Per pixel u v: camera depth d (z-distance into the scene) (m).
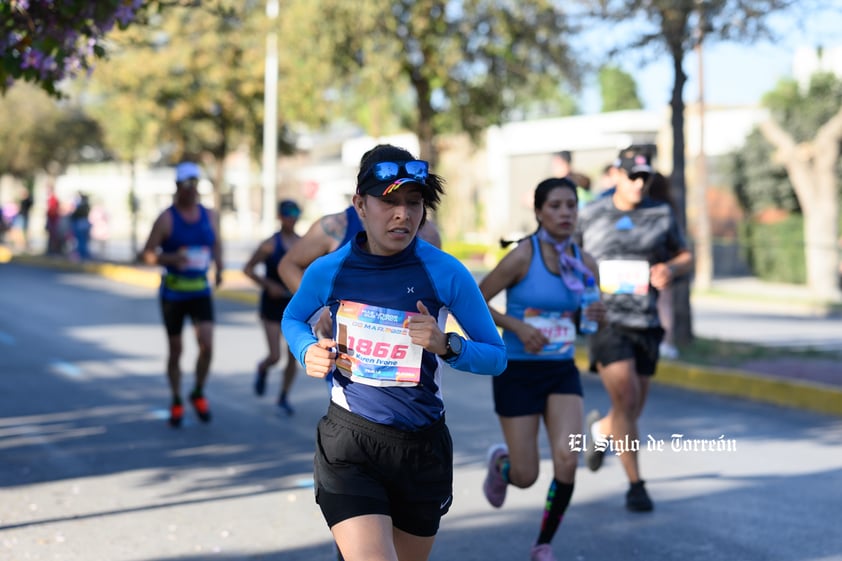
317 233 8.02
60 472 11.49
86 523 9.64
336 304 5.80
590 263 9.04
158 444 12.95
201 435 13.48
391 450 5.70
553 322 8.51
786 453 12.72
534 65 30.92
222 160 45.62
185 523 9.68
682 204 20.02
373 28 30.02
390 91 32.28
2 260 52.09
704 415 15.18
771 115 49.81
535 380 8.50
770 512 10.16
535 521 9.86
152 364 19.44
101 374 18.25
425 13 29.75
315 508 10.20
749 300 37.25
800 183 39.41
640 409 10.67
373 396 5.71
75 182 97.38
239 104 42.94
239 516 9.91
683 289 20.30
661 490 10.99
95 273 43.28
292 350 5.77
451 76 31.53
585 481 11.41
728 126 56.09
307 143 79.69
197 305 13.88
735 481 11.36
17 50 10.65
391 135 71.12
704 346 20.02
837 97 49.38
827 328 28.28
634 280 10.11
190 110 42.91
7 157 63.38
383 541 5.54
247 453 12.50
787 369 17.72
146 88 42.00
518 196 64.81
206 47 40.47
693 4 18.45
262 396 16.28
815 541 9.23
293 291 8.09
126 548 8.95
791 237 43.66
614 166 10.45
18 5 10.33
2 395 16.16
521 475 8.57
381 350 5.70
